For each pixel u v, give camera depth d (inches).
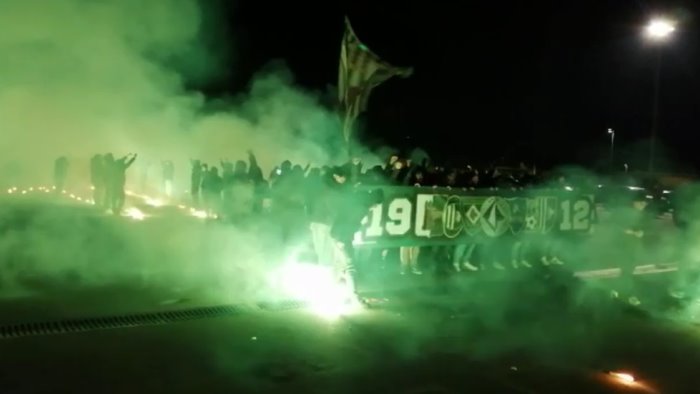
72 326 246.2
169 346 228.4
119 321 256.4
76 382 190.2
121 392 185.2
